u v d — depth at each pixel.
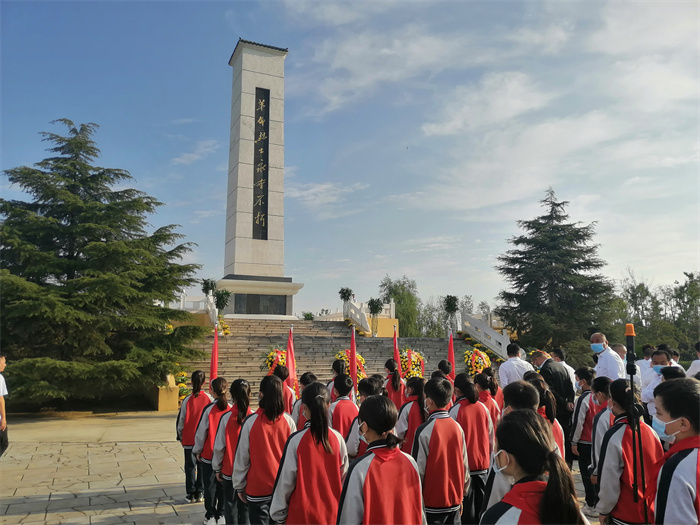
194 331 16.80
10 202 16.25
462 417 5.12
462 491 4.22
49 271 15.39
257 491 4.35
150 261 17.11
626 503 3.55
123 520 6.10
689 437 2.80
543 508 2.08
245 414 4.94
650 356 8.89
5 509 6.50
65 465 8.97
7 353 15.06
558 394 7.63
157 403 16.06
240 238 28.20
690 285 22.45
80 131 17.69
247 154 28.97
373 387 5.32
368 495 2.98
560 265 30.16
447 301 25.89
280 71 30.36
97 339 15.47
